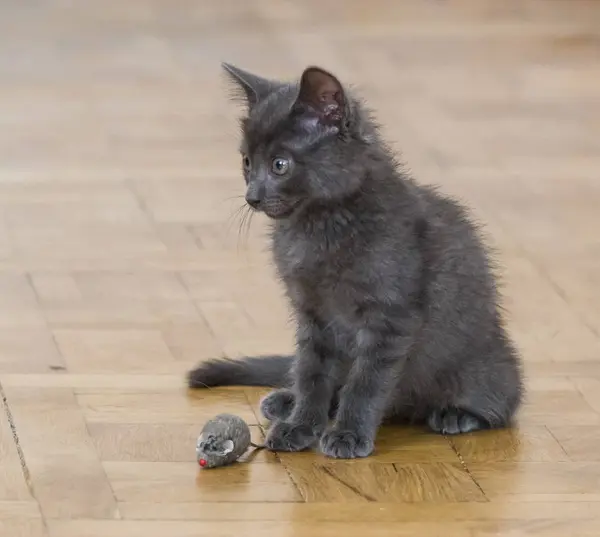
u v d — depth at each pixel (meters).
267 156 4.21
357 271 4.23
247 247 6.32
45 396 4.71
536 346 5.34
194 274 5.97
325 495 4.05
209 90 8.98
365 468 4.25
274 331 5.39
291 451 4.36
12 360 5.00
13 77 9.11
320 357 4.50
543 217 6.88
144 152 7.72
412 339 4.34
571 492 4.14
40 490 4.03
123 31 10.33
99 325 5.37
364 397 4.38
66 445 4.34
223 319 5.50
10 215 6.62
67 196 6.93
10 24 10.40
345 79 9.12
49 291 5.70
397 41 10.16
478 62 9.70
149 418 4.56
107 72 9.30
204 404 4.70
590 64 9.75
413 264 4.28
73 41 10.02
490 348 4.56
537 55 9.91
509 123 8.39
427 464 4.30
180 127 8.21
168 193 7.04
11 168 7.34
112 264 6.04
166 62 9.58
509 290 5.92
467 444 4.48
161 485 4.08
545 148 7.97
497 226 6.72
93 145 7.80
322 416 4.49
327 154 4.18
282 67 9.38
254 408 4.70
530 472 4.28
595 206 7.06
